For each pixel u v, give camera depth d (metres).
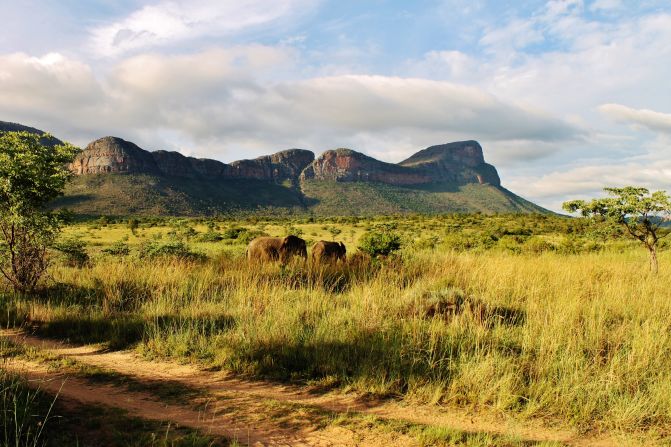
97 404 4.05
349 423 3.80
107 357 5.81
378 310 6.72
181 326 6.50
